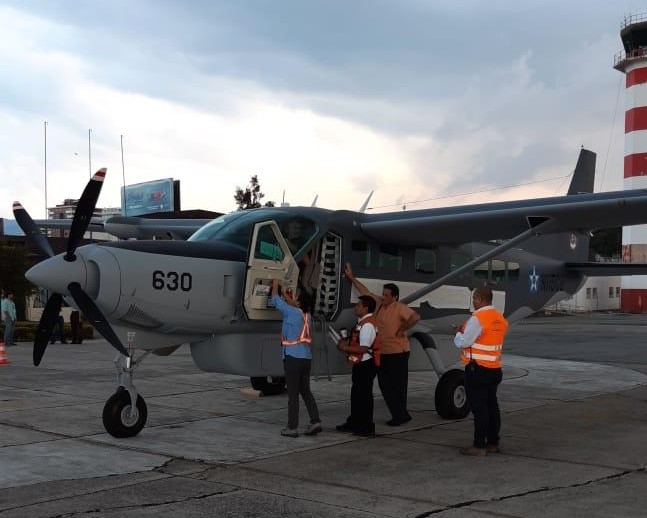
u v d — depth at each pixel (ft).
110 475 18.83
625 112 153.69
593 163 48.24
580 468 20.25
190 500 16.57
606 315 156.15
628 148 151.43
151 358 52.65
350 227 28.43
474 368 21.76
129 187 151.33
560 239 41.47
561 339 79.00
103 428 25.30
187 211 112.88
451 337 33.09
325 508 16.10
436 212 29.81
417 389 38.34
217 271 24.32
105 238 118.32
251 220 26.30
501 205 29.12
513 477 19.13
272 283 25.17
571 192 46.44
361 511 15.90
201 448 22.38
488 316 21.75
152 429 25.50
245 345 25.58
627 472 19.83
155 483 18.08
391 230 28.43
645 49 147.64
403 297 30.50
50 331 24.47
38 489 17.37
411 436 24.82
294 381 24.07
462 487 18.06
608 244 241.76
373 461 20.90
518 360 55.16
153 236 40.75
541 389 38.06
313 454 21.75
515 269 37.60
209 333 25.22
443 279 29.48
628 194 27.30
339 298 27.84
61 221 44.42
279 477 18.92
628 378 43.16
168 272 23.17
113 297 22.20
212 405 31.17
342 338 26.30
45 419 26.96
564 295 42.27
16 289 73.56
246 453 21.77
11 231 149.07
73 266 22.03
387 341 26.55
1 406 30.01
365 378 24.68
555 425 27.35
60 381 38.70
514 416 29.35
